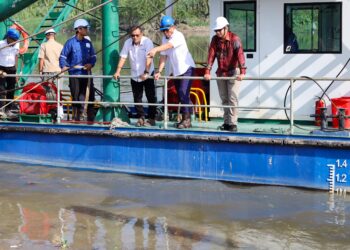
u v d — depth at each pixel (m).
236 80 9.89
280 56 11.00
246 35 11.21
